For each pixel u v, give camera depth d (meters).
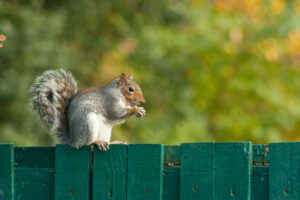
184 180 5.10
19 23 13.24
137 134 13.46
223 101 13.77
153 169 5.23
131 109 6.84
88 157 5.50
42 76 6.60
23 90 12.91
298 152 4.72
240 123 13.02
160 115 14.17
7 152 5.65
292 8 14.38
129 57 15.17
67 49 13.73
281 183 4.76
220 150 5.00
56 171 5.55
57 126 6.45
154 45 14.46
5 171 5.63
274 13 13.80
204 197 5.01
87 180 5.46
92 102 6.66
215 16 13.92
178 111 14.23
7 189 5.60
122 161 5.35
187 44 13.91
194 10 14.20
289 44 13.70
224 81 13.81
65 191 5.50
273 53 13.62
